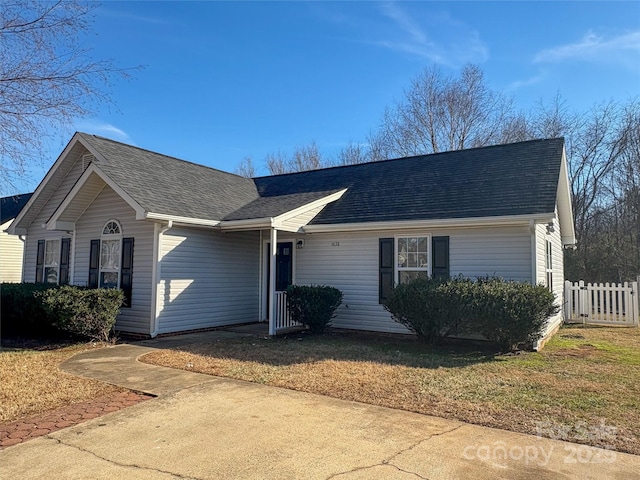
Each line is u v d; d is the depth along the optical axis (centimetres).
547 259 1157
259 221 1082
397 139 3108
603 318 1419
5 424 467
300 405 523
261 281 1367
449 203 1051
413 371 699
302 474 345
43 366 747
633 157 2403
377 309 1115
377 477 339
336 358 803
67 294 962
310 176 1614
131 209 1148
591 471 351
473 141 2856
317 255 1221
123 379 654
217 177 1531
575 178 2567
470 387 603
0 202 2334
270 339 1034
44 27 746
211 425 456
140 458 377
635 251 2267
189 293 1142
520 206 933
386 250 1109
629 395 568
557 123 2612
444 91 2939
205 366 738
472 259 995
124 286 1133
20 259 2223
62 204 1186
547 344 995
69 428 451
